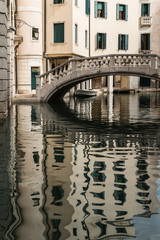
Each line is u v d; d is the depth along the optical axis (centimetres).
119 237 380
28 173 626
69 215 436
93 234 386
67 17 3269
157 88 4722
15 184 561
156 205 469
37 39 3153
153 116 1689
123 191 527
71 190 530
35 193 516
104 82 4319
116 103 2588
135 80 4569
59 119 1509
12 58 2298
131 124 1358
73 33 3284
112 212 446
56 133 1101
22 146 880
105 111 1947
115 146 886
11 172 633
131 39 4259
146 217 431
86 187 545
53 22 3312
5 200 488
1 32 1392
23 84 3134
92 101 2788
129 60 2206
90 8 3812
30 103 2428
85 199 491
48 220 420
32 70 3161
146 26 4581
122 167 672
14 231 393
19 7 3089
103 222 416
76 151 820
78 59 2336
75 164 694
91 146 884
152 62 2169
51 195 507
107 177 601
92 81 4166
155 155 778
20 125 1287
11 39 2297
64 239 375
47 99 2489
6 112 1562
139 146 887
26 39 3100
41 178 594
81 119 1523
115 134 1092
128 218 428
